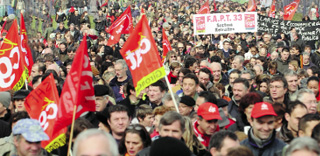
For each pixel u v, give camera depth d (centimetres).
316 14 10112
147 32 2450
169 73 3597
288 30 6725
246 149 1417
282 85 2753
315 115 1939
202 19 5938
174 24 9944
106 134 1309
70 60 4397
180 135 1873
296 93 2694
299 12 10825
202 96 2408
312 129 1861
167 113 1888
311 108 2427
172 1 17150
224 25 5941
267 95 3067
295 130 2127
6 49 2759
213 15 5925
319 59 5144
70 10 9750
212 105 2116
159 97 2712
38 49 6056
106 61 4481
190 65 3881
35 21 7550
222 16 5931
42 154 1873
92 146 1275
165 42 4600
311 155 1389
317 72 3853
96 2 11188
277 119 2175
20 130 1681
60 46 5306
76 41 7850
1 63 2761
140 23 2462
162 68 2422
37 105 2234
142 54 2461
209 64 3797
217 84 3172
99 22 10188
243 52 5434
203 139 2144
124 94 3231
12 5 7381
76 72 2075
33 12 7669
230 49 5953
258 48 5931
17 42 2753
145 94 2897
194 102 2491
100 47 5547
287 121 2181
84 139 1286
